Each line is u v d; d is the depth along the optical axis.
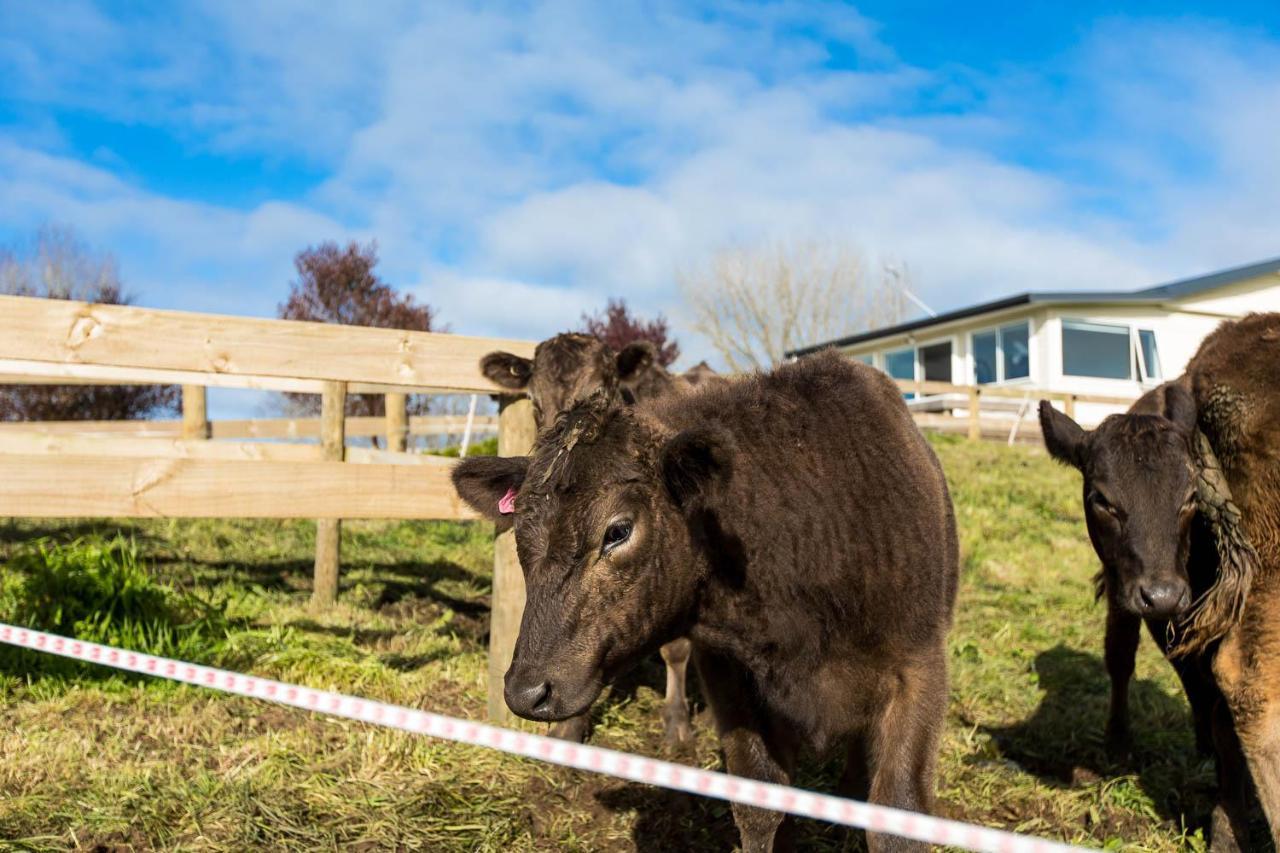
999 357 25.73
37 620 5.22
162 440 7.69
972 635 7.72
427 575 8.72
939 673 3.41
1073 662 7.11
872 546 3.33
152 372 7.27
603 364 5.96
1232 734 4.15
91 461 4.34
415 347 5.20
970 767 5.01
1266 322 4.03
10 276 24.48
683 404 3.55
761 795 2.03
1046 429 4.60
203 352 4.60
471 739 2.26
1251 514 3.74
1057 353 23.89
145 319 4.46
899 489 3.53
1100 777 4.97
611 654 2.93
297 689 2.48
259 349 4.73
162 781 4.01
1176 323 24.59
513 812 4.13
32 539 8.16
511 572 5.15
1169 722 5.84
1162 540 3.87
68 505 4.29
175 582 7.24
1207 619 3.82
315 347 4.88
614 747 5.18
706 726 5.54
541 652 2.81
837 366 3.89
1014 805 4.61
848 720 3.40
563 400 5.80
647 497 2.96
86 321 4.34
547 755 2.19
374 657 5.81
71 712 4.68
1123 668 5.25
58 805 3.75
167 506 4.50
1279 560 3.64
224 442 7.77
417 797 4.10
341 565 8.73
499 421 5.56
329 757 4.40
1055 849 1.76
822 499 3.33
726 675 3.42
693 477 2.91
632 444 2.99
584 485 2.89
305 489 4.82
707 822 4.28
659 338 25.16
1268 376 3.75
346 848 3.70
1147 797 4.71
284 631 5.98
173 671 2.66
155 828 3.67
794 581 3.21
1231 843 4.15
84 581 5.41
